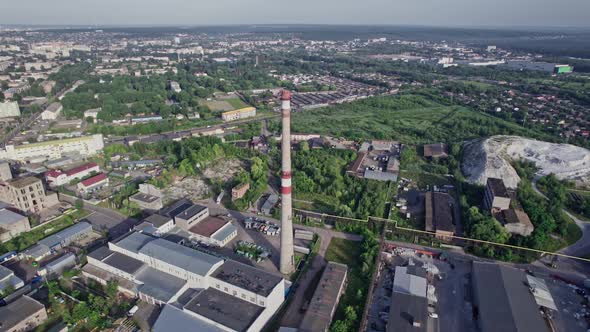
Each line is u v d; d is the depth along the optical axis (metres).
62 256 139.88
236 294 115.44
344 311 117.56
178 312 109.31
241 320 106.06
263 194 198.88
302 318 115.38
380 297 124.38
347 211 172.62
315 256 146.00
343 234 162.00
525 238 151.38
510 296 116.00
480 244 150.12
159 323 105.25
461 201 184.75
